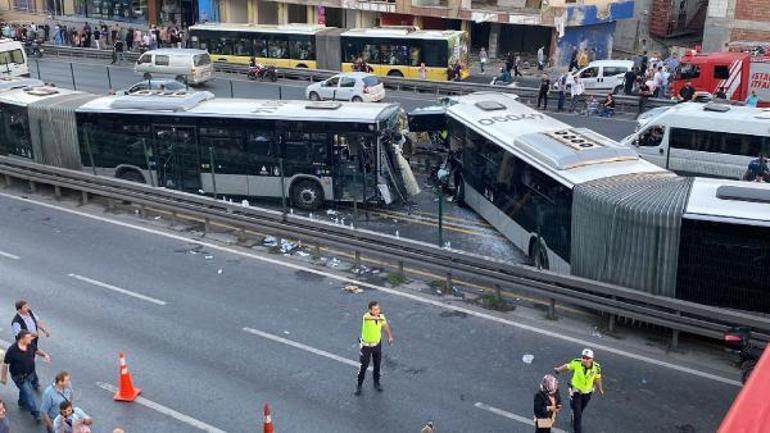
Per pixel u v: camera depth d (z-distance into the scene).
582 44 43.97
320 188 21.05
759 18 40.88
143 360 13.56
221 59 43.66
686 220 13.42
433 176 23.64
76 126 22.41
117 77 41.19
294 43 41.59
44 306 15.60
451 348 13.93
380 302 15.77
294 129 20.70
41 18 60.22
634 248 13.99
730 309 13.51
